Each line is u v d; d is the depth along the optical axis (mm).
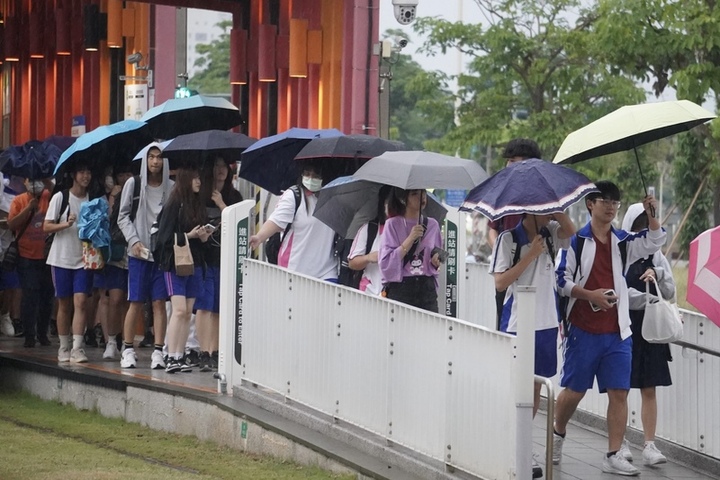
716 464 22859
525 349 17906
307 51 53031
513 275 20625
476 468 18906
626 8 58000
